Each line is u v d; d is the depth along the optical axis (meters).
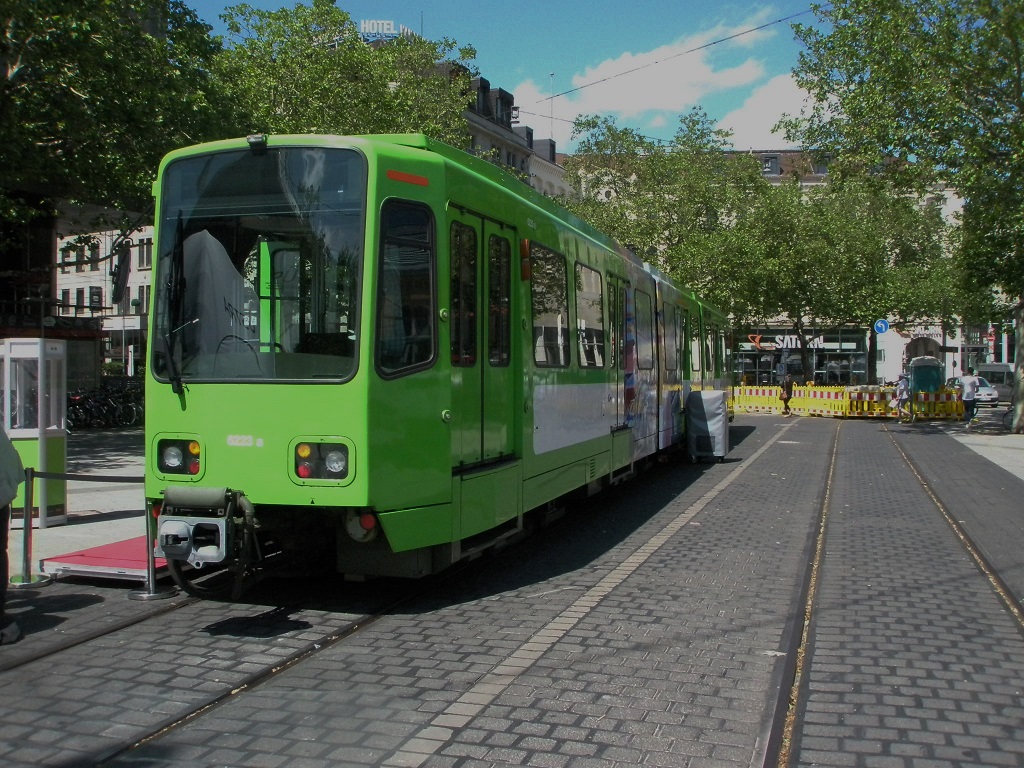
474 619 6.62
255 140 6.56
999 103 23.92
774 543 9.71
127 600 7.06
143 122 19.12
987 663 5.70
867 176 26.89
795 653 5.86
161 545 6.18
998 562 8.80
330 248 6.36
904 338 55.59
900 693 5.15
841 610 7.00
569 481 9.56
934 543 9.79
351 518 6.34
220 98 21.08
